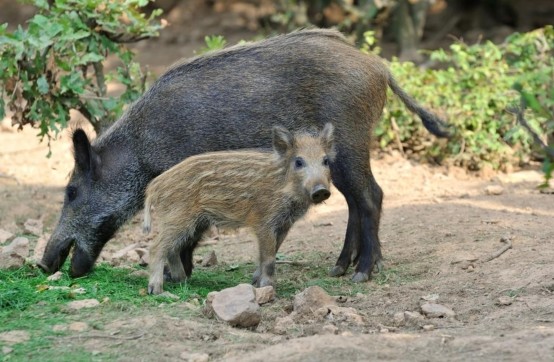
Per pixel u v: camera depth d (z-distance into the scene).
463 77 18.69
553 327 9.44
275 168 11.12
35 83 14.50
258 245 11.30
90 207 12.24
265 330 9.97
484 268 11.78
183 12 32.56
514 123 17.50
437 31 28.05
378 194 12.42
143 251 13.37
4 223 15.42
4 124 21.91
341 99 12.01
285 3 26.05
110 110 15.48
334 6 26.78
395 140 18.83
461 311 10.35
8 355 8.95
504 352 8.66
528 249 12.30
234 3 33.22
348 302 10.95
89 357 8.90
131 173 12.28
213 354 9.00
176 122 12.05
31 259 12.65
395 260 12.70
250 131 12.04
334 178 12.20
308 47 12.18
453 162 18.25
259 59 12.16
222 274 12.62
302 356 8.59
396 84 13.05
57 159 19.33
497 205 15.48
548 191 16.55
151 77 16.91
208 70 12.18
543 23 27.80
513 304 10.36
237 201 11.20
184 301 10.84
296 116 12.05
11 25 32.72
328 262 13.11
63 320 9.89
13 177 17.89
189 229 11.27
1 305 10.30
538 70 18.59
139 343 9.23
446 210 15.04
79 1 14.28
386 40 27.27
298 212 11.30
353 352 8.68
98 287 11.26
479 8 28.08
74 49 14.43
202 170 11.17
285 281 12.17
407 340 9.09
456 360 8.52
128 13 14.80
